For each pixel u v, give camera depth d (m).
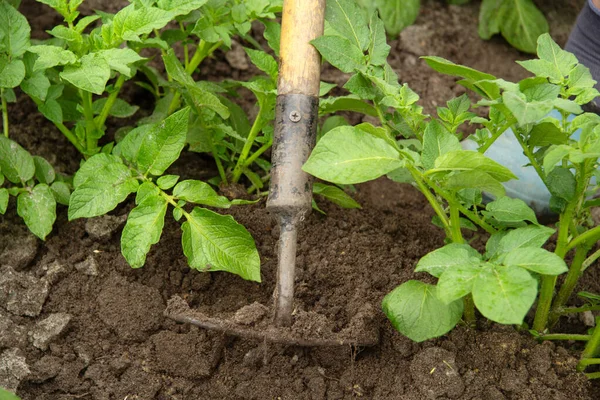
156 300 1.09
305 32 1.02
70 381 1.04
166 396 1.04
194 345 1.06
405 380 1.05
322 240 1.16
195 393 1.05
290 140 1.01
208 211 1.04
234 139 1.22
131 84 1.29
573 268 1.08
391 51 1.42
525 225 1.05
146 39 1.12
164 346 1.06
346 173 0.94
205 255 1.04
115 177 1.04
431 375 1.04
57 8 1.08
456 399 1.03
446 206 1.21
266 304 1.10
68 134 1.17
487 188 0.98
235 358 1.06
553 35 1.48
